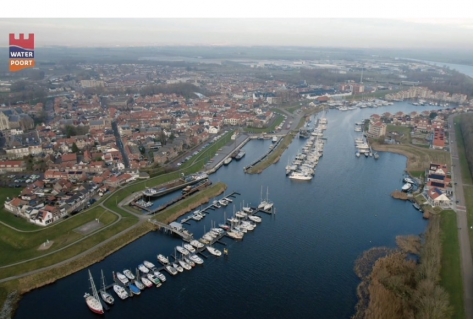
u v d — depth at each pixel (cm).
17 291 19000
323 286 19825
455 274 19812
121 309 18275
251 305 18525
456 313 16888
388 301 17475
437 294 16800
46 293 19238
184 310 18200
